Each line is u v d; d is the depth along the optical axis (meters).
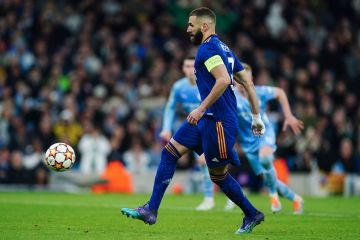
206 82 27.14
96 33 88.94
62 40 88.06
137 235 26.55
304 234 27.83
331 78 89.19
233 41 93.69
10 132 71.56
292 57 90.06
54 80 79.19
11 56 84.12
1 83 80.31
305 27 96.94
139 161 69.69
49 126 70.62
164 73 83.38
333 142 76.81
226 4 96.88
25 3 89.75
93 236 26.06
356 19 102.94
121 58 85.88
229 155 27.25
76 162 69.50
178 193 65.62
